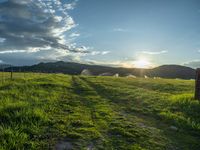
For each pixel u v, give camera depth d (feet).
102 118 52.16
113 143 37.04
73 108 60.44
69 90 103.24
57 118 48.14
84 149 33.78
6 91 75.25
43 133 38.60
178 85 140.77
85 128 42.96
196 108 63.67
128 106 69.87
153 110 63.93
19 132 36.55
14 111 47.19
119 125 46.98
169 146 37.78
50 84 112.68
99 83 153.99
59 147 34.09
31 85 100.07
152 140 39.88
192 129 47.65
